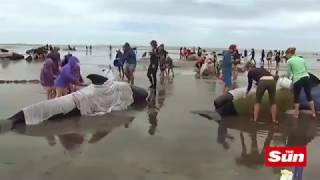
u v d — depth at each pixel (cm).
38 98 1684
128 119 1294
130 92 1524
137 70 3294
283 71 3722
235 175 800
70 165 843
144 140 1046
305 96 1402
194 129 1171
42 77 1515
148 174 796
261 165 862
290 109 1395
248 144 1027
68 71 1397
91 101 1367
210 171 821
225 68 1773
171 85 2202
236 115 1355
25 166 834
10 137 1059
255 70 1271
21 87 2061
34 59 5012
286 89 1388
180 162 874
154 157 905
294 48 1333
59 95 1403
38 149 955
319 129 1192
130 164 854
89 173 797
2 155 905
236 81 2409
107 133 1114
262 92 1259
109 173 799
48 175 783
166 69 2847
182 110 1450
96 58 6284
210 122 1265
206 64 2862
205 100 1675
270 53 5550
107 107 1416
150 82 2109
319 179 784
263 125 1231
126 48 2016
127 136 1084
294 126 1224
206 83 2322
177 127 1194
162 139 1059
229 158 909
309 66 5431
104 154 922
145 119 1298
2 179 758
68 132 1118
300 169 688
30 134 1092
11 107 1466
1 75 2694
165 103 1593
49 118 1257
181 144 1015
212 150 969
